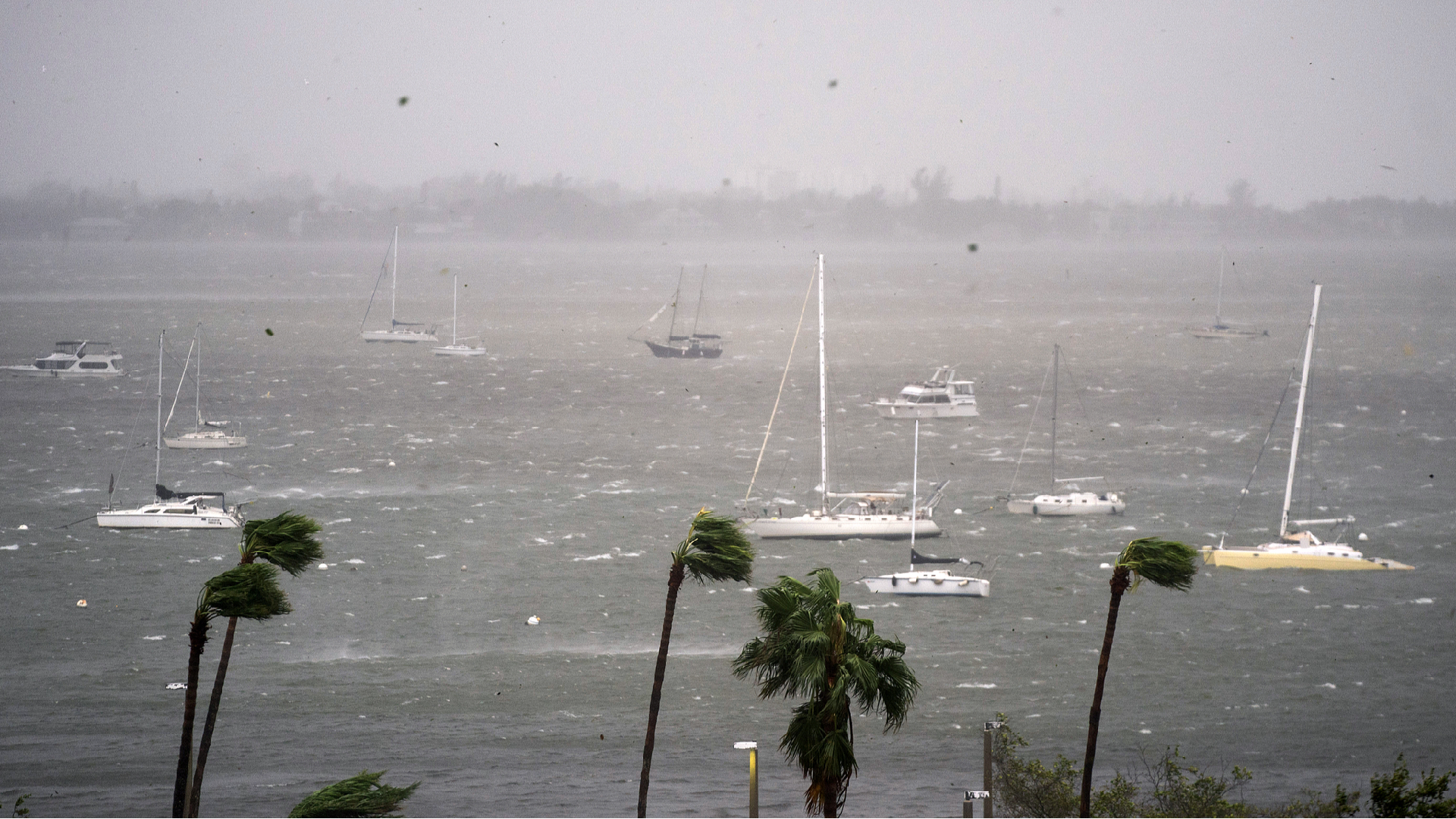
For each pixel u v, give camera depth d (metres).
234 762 76.31
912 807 67.44
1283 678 94.75
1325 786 73.31
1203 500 155.38
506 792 70.12
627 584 118.50
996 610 111.38
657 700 49.41
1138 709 88.62
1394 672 95.94
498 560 126.06
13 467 168.75
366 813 53.12
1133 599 113.81
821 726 41.41
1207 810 57.50
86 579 117.69
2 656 97.44
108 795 69.44
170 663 96.75
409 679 94.19
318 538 133.12
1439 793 50.22
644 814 49.31
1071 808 55.88
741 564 48.72
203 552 127.25
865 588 117.50
